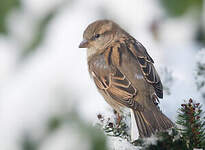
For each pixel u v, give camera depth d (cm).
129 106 764
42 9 1132
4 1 1125
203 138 609
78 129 974
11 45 1140
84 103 995
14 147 1066
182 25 1096
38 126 1052
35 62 1106
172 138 616
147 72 809
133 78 814
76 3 1143
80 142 963
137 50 864
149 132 640
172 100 703
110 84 840
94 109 975
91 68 899
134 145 623
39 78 1073
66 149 984
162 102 705
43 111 1054
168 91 741
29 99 1062
